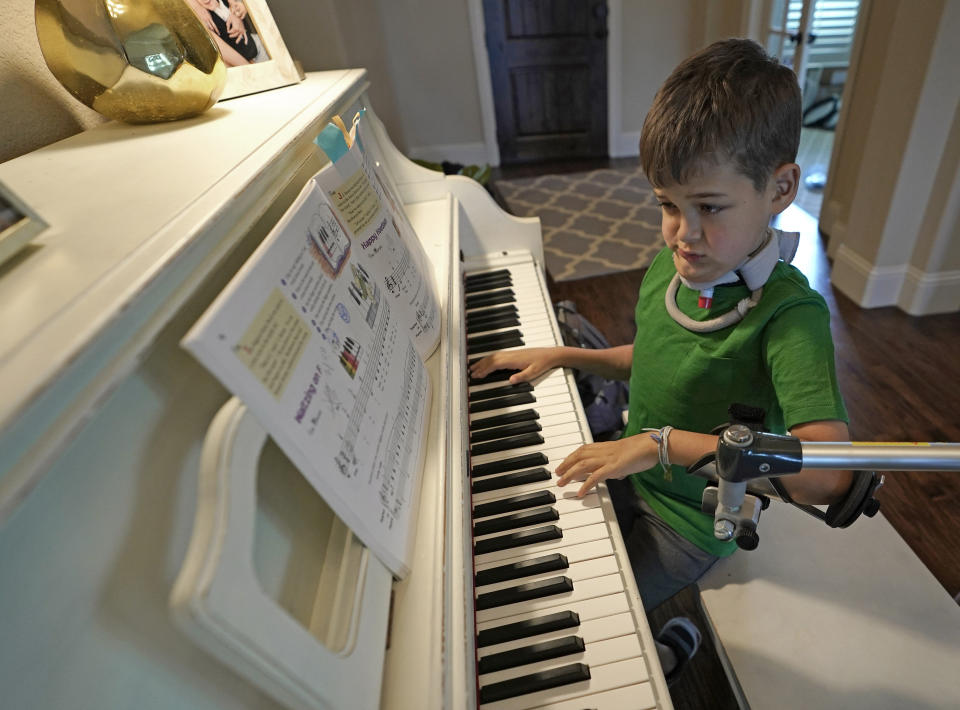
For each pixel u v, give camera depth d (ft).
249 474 1.20
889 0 7.32
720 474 1.51
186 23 2.51
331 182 2.20
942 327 7.08
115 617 1.10
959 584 4.40
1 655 0.89
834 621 2.69
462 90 13.96
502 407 3.31
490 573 2.39
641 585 3.07
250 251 1.95
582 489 2.62
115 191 1.71
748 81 2.05
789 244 2.61
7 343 0.97
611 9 12.78
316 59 6.86
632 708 1.99
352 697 1.37
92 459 1.07
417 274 2.79
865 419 5.94
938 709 2.33
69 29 2.32
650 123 2.27
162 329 1.20
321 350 1.61
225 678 1.34
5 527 0.90
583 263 9.78
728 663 2.68
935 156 6.47
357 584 1.56
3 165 2.20
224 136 2.34
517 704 2.03
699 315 2.68
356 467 1.61
